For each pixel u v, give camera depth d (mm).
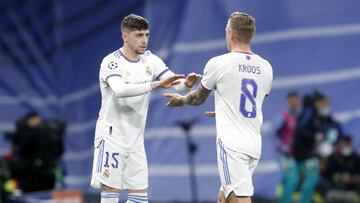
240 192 25688
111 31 64125
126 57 26812
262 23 60625
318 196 54656
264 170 57969
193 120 55062
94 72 64625
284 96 59562
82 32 65938
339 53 60062
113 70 26422
